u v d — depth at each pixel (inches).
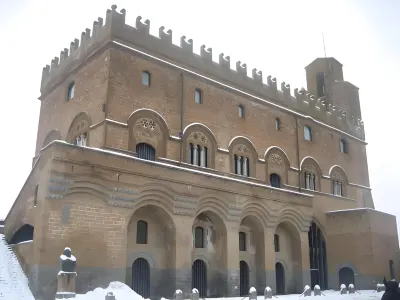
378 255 1398.9
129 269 957.2
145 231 1006.4
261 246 1209.4
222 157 1266.0
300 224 1317.7
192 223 1023.6
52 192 815.1
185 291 976.3
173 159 1141.7
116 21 1119.0
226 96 1334.9
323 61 1942.7
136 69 1128.2
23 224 904.3
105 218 879.1
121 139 1049.5
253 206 1179.9
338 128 1753.2
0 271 809.5
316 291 1181.1
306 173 1535.4
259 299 1023.0
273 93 1499.8
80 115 1162.6
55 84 1338.6
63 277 763.4
